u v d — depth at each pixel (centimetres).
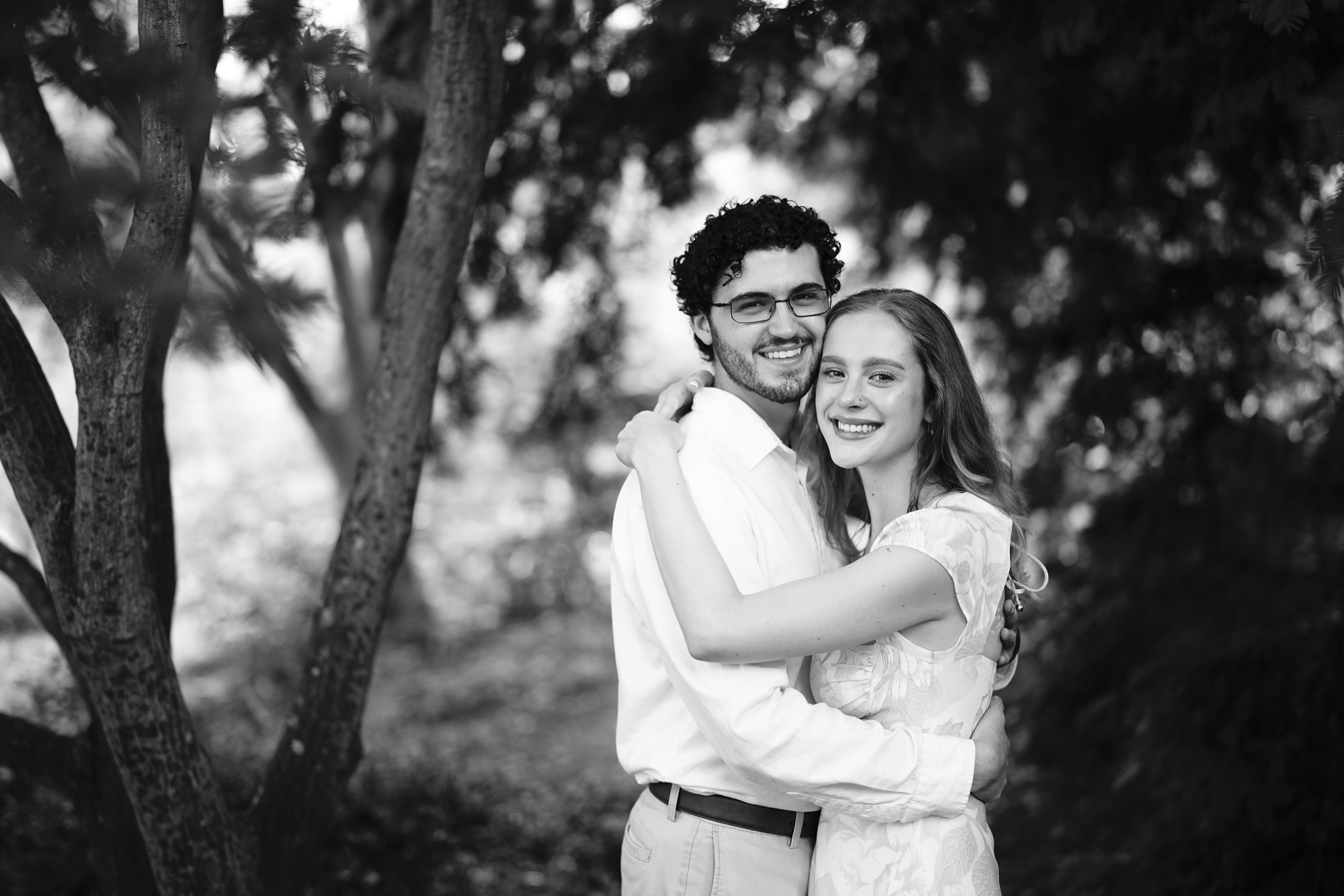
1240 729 353
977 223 508
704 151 515
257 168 190
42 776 295
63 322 211
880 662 196
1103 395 464
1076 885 375
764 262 206
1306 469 431
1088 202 455
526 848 464
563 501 1195
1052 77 396
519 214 448
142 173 189
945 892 188
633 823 210
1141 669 423
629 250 514
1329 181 376
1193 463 466
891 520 215
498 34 277
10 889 360
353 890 387
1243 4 230
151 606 244
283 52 200
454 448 1022
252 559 1008
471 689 870
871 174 534
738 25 329
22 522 835
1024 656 566
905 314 205
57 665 573
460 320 441
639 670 207
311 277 198
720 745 186
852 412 205
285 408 1210
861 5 318
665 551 189
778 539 203
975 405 211
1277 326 449
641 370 1091
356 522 285
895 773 185
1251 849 328
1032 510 525
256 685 842
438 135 275
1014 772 506
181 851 255
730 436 206
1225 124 295
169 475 304
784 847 203
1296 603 420
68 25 188
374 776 477
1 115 199
